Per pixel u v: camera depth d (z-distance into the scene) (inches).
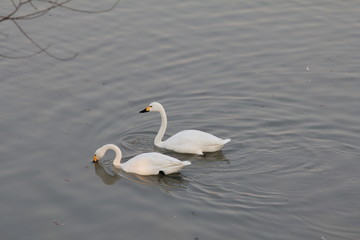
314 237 618.2
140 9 1122.0
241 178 718.5
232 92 917.8
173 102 895.1
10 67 962.1
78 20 1080.8
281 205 666.8
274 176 721.6
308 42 1044.5
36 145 780.0
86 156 767.7
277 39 1050.1
